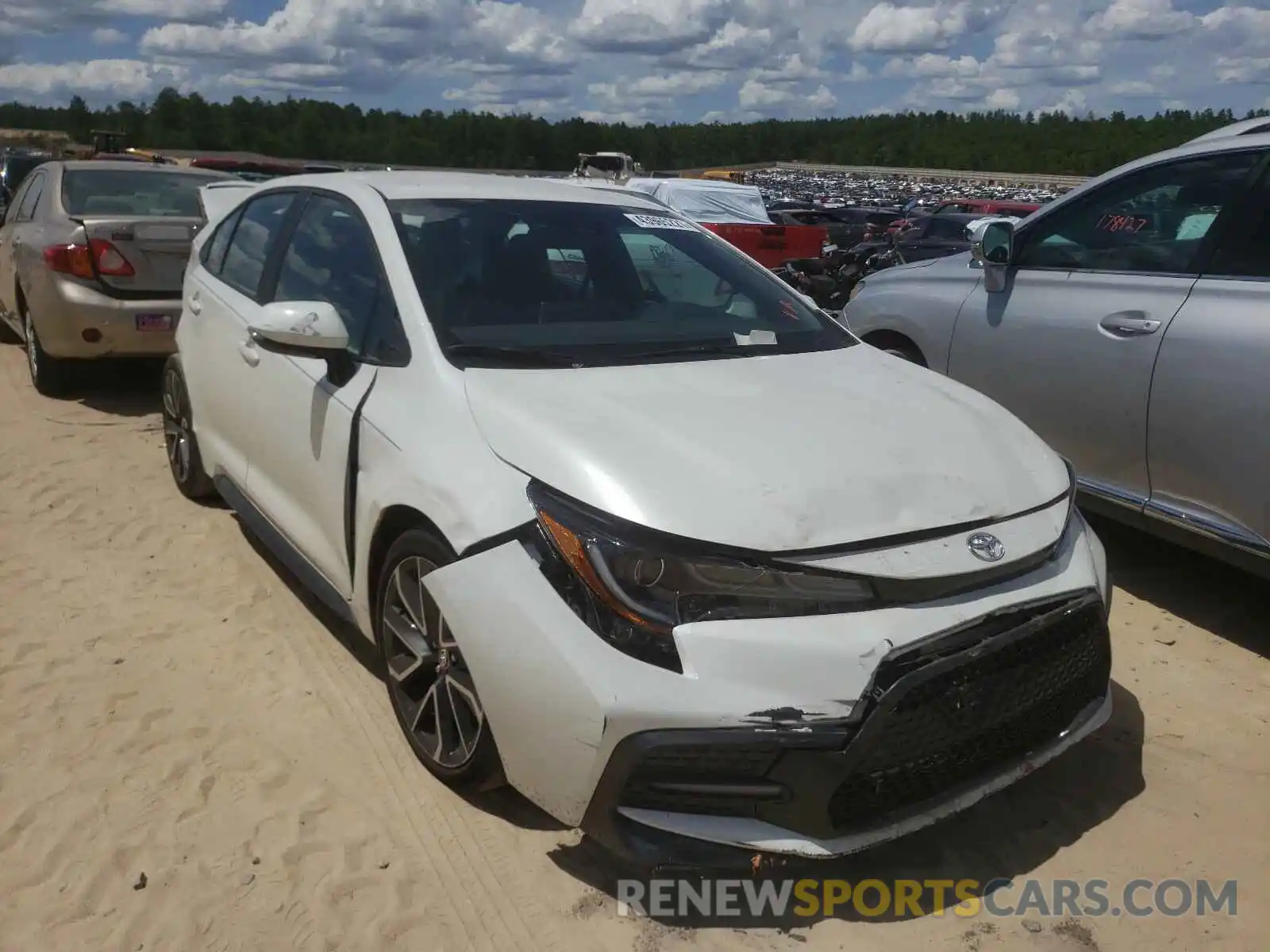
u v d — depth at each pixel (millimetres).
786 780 2408
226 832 2889
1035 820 3072
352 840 2867
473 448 2840
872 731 2395
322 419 3471
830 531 2521
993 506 2770
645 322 3564
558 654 2473
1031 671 2678
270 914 2609
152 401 7379
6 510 5160
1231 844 2979
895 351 5613
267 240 4367
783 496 2564
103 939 2527
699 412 2914
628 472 2584
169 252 6898
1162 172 4418
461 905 2654
